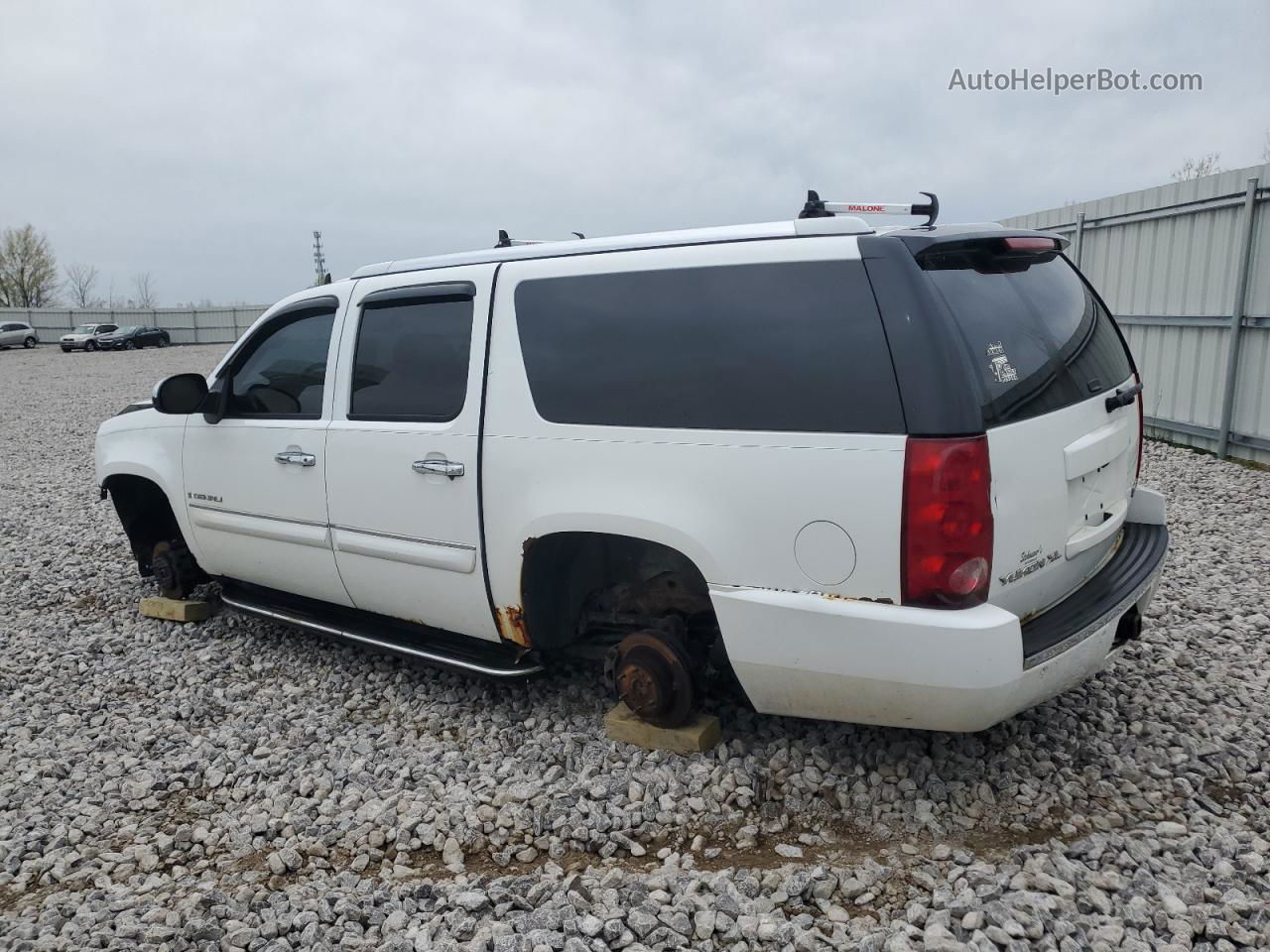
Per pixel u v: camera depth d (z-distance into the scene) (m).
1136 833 2.94
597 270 3.38
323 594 4.52
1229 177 8.37
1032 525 2.91
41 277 70.06
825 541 2.85
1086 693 3.88
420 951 2.60
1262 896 2.62
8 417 18.02
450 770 3.62
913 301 2.74
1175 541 5.99
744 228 3.19
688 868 2.91
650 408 3.18
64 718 4.31
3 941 2.75
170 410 4.59
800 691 3.04
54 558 6.97
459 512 3.70
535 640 3.71
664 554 3.66
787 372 2.92
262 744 3.97
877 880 2.77
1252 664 4.14
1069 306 3.49
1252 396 8.28
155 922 2.79
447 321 3.80
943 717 2.81
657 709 3.54
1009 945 2.45
